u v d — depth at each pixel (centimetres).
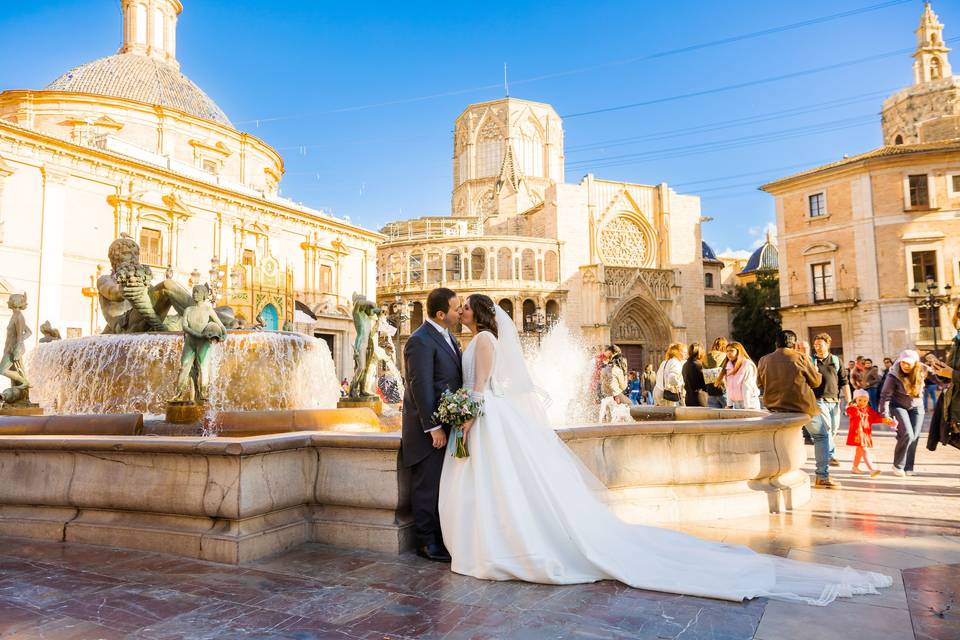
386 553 488
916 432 905
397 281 5541
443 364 489
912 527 581
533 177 6688
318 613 362
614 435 575
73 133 3197
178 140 3534
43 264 2539
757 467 651
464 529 445
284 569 446
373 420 731
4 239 2439
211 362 882
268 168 4166
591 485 495
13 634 328
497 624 346
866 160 3728
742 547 474
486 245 5294
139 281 947
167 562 461
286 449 503
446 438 471
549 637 329
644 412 977
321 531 519
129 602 379
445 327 512
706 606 373
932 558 479
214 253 3225
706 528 575
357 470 509
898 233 3684
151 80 3778
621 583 416
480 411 457
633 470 588
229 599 385
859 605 374
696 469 616
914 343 3591
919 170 3672
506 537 432
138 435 623
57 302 2580
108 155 2733
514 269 5341
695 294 5984
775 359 778
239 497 461
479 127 6806
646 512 584
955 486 816
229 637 327
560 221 5550
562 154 7056
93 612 361
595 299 5375
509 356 481
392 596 392
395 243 5397
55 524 525
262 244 3484
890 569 450
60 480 531
